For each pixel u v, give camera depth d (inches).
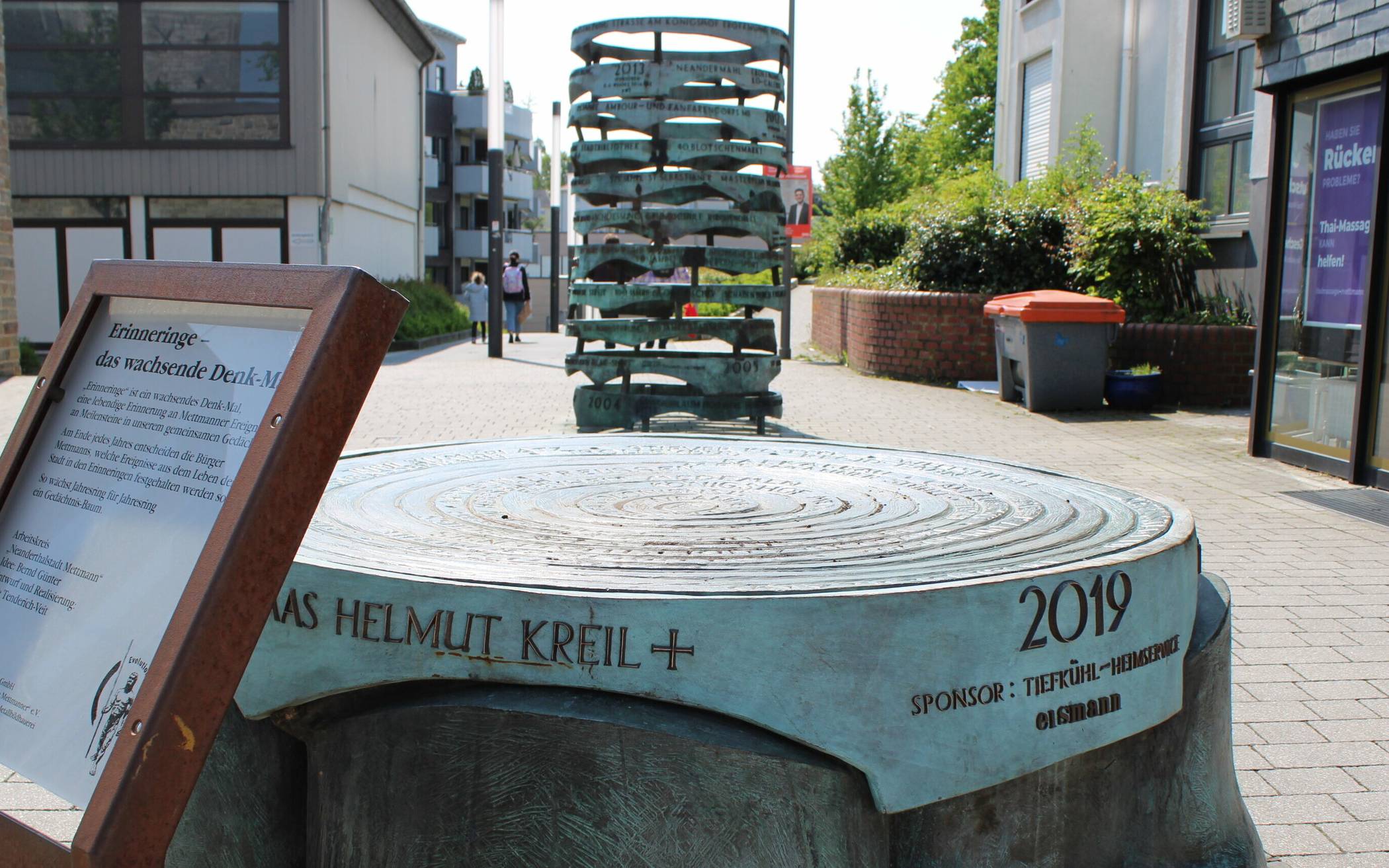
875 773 86.2
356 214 1125.7
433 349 961.5
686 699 84.8
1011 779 90.4
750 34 385.7
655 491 134.2
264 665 93.3
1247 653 194.5
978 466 154.3
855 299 671.1
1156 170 663.1
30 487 76.9
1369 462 339.9
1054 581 92.0
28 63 983.6
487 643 86.7
